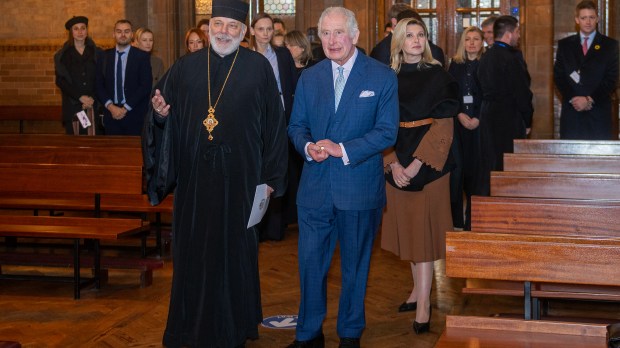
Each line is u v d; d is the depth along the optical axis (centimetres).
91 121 1082
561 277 342
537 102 1262
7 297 630
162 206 750
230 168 476
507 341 332
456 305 604
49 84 1484
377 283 668
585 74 877
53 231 616
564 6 1267
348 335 480
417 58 516
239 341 480
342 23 452
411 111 506
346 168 462
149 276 668
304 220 472
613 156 547
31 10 1474
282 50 816
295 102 481
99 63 999
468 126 820
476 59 838
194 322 473
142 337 522
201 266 473
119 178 674
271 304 602
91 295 636
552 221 394
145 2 1392
